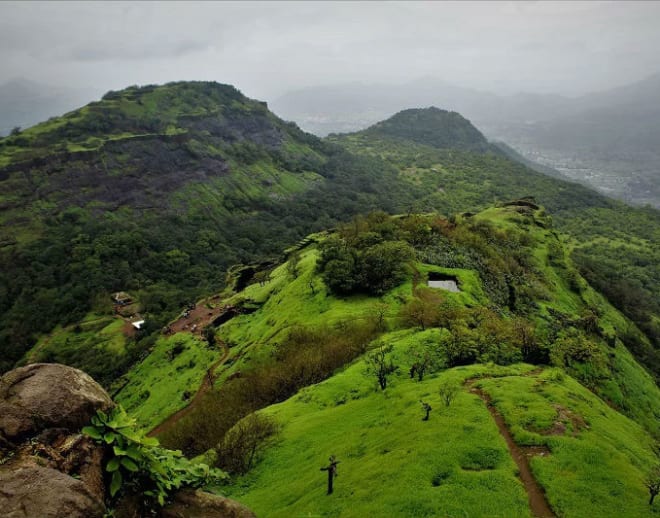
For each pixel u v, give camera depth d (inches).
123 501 361.1
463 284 3427.7
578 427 1149.7
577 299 5187.0
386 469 1025.5
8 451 327.6
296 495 1130.0
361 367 1987.0
